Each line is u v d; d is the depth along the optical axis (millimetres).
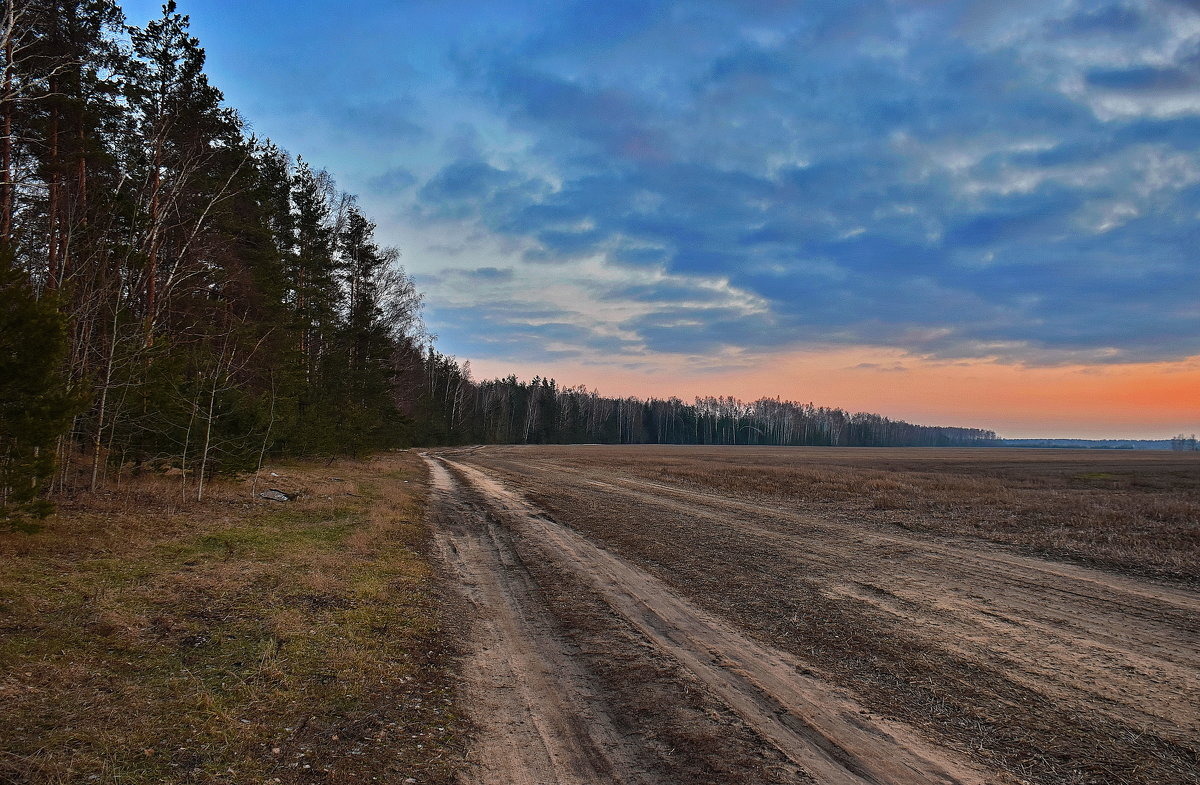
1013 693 5164
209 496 14117
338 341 31266
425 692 4953
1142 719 4676
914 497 19359
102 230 14375
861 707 4883
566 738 4277
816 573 9703
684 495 21312
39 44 12711
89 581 6773
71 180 13891
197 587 7016
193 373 15422
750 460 53094
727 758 4027
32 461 7418
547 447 84938
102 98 14523
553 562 10500
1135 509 15602
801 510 17188
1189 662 5855
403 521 13562
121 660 4891
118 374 12875
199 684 4621
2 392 6980
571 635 6668
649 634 6738
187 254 18031
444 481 25844
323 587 7520
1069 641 6469
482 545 11961
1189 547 10883
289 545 9844
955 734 4430
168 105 16484
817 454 78312
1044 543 11680
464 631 6680
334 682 4922
